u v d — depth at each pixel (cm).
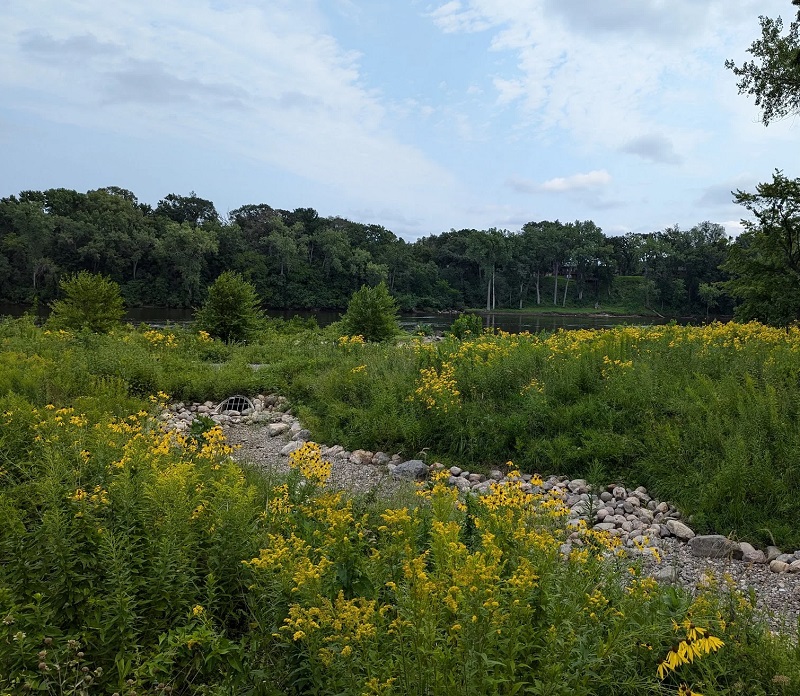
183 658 312
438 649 252
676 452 739
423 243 12294
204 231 8800
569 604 297
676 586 455
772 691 308
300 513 444
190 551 363
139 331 2150
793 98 2172
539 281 11469
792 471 658
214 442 574
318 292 9419
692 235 10631
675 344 1088
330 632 290
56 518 344
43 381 1016
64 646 295
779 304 1973
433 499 411
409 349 1355
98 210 8638
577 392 908
